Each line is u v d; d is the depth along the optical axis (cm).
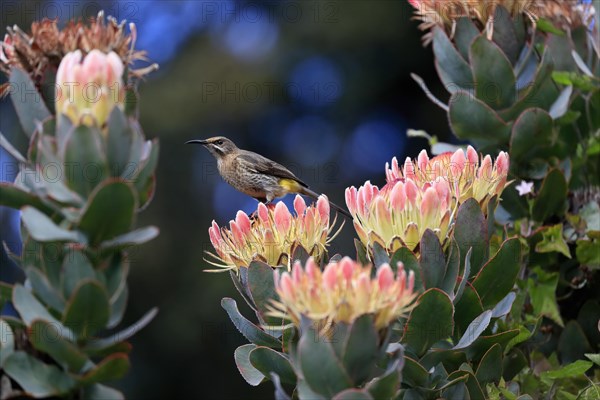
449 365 552
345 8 2403
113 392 416
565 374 637
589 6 757
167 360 2273
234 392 2255
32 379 405
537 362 693
